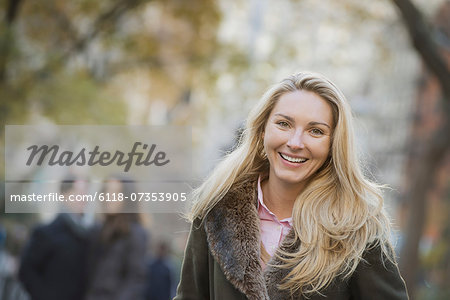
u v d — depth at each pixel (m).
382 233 4.54
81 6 22.84
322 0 23.48
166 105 31.16
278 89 4.66
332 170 4.66
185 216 5.12
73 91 20.00
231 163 4.84
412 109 30.78
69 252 10.49
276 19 24.16
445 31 20.92
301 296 4.50
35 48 21.77
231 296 4.64
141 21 24.48
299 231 4.54
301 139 4.52
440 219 30.22
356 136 5.04
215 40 24.59
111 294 10.48
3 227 20.33
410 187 23.73
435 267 27.92
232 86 23.86
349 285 4.59
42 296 10.40
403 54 26.33
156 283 15.12
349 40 23.86
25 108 19.64
